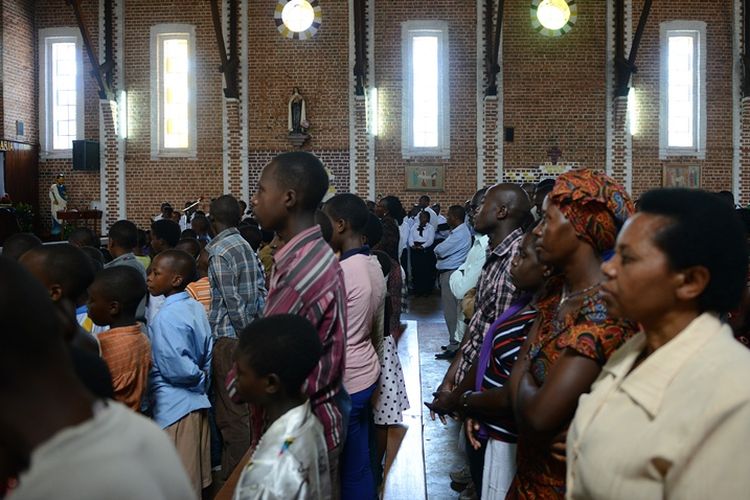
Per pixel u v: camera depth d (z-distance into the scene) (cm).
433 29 1595
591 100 1580
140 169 1661
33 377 95
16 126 1627
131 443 99
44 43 1689
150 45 1642
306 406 211
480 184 1597
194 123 1644
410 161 1608
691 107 1591
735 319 277
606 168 1582
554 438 183
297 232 249
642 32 1509
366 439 318
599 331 178
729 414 129
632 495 138
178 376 370
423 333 938
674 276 144
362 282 321
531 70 1587
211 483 430
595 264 196
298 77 1614
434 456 486
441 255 789
